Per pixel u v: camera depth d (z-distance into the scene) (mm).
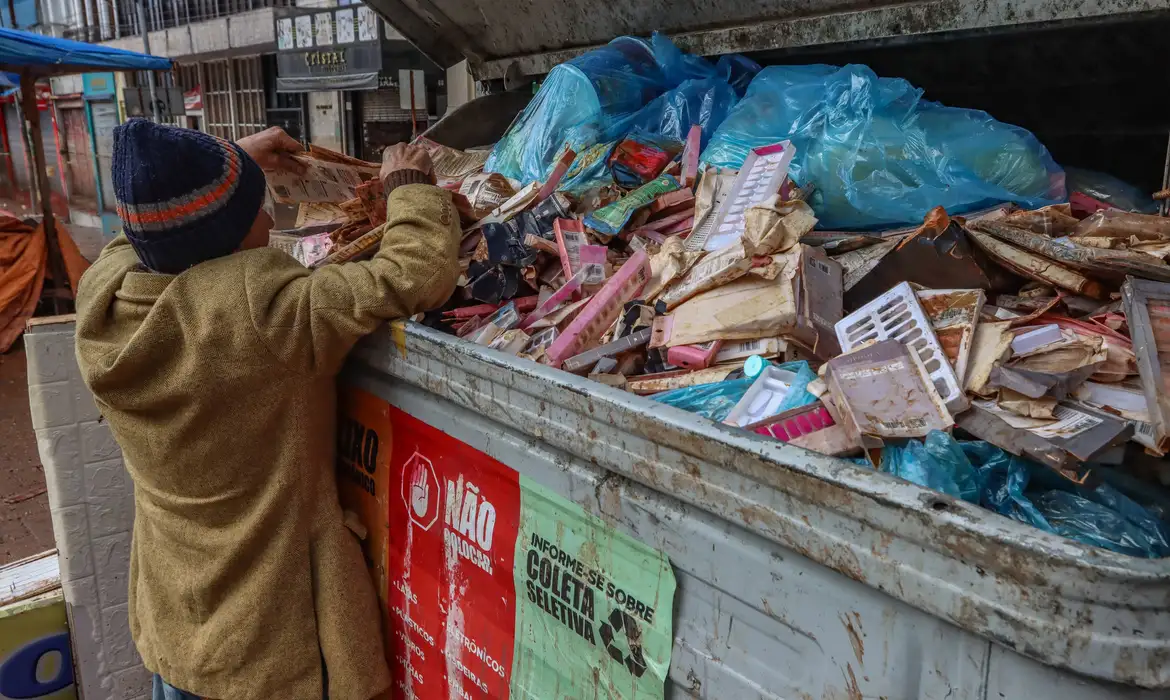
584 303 1625
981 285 1428
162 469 1488
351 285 1368
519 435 1202
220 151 1415
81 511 2148
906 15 1967
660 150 2180
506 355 1199
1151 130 1861
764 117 2047
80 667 2232
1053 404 1039
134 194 1351
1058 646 653
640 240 1866
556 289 1782
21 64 7582
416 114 10383
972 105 2154
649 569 1026
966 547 690
